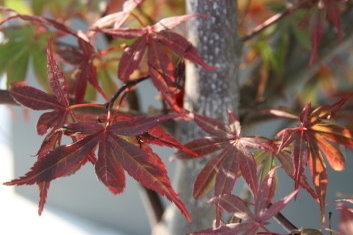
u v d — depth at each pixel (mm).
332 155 440
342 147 468
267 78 615
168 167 1299
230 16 479
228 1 476
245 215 403
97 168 394
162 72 449
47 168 389
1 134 1704
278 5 651
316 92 863
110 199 1555
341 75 829
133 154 396
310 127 430
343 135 430
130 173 394
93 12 630
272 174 414
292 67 618
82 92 477
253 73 627
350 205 886
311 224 1147
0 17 656
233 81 490
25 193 1755
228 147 429
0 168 1844
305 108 429
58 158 392
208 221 496
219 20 473
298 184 405
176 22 449
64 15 658
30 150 1652
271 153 436
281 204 399
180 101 512
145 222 1479
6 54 576
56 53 493
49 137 405
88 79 478
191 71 485
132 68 446
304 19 513
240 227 400
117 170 395
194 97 486
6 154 1908
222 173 422
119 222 1544
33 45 577
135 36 452
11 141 1710
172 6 706
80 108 474
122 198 1525
